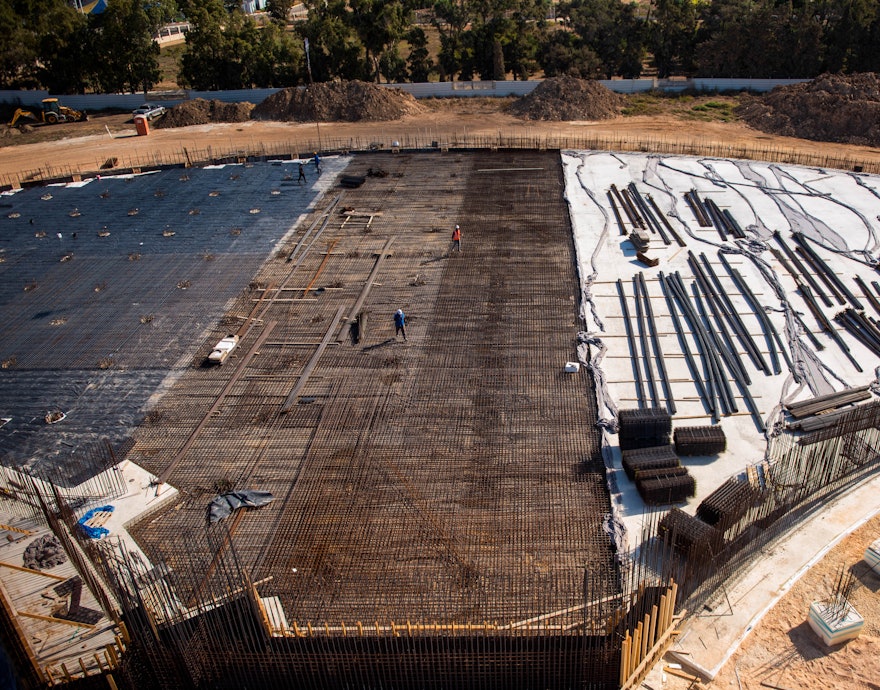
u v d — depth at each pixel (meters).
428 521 17.03
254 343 24.25
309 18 62.66
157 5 67.62
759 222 31.08
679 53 60.78
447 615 14.55
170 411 21.23
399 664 13.48
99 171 40.22
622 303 25.61
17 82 62.56
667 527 15.89
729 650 14.07
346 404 21.19
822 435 18.69
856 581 15.43
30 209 35.78
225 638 13.53
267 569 15.90
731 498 16.56
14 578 16.20
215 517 17.36
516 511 17.23
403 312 25.55
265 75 59.94
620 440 18.95
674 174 36.59
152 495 18.19
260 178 38.47
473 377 22.14
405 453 19.23
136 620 14.00
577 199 34.09
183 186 37.91
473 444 19.45
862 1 52.41
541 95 51.50
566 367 22.20
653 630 13.59
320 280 27.92
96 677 13.53
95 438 20.31
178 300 27.08
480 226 31.73
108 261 30.22
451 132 48.47
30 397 22.14
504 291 26.69
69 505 17.92
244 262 29.61
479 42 59.78
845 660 13.83
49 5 60.88
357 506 17.55
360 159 40.41
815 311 24.55
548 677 13.47
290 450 19.50
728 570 15.61
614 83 54.91
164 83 67.81
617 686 13.47
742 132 46.53
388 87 54.72
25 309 26.91
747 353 22.75
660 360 22.55
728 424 19.92
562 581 15.27
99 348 24.42
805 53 53.97
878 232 29.88
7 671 14.05
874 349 22.55
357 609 14.82
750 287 26.20
